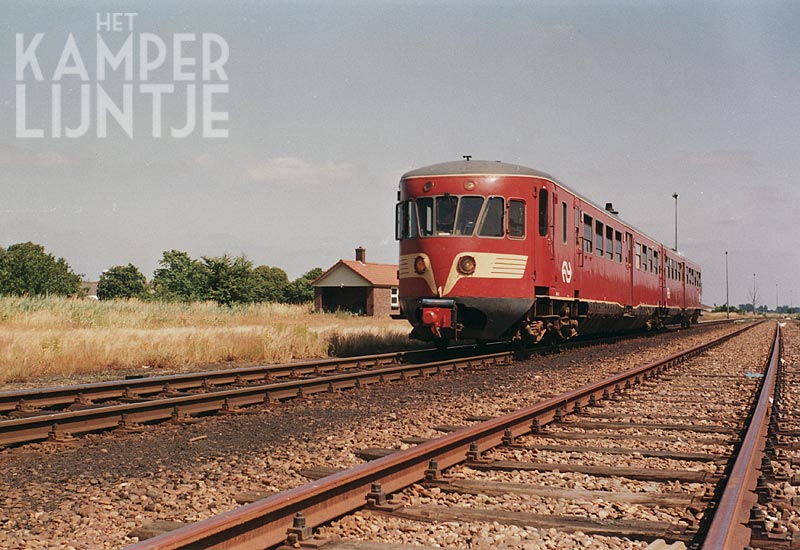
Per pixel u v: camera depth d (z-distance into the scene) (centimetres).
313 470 636
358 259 6919
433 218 1658
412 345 2272
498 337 1712
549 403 916
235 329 2309
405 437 800
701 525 490
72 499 554
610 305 2328
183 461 686
